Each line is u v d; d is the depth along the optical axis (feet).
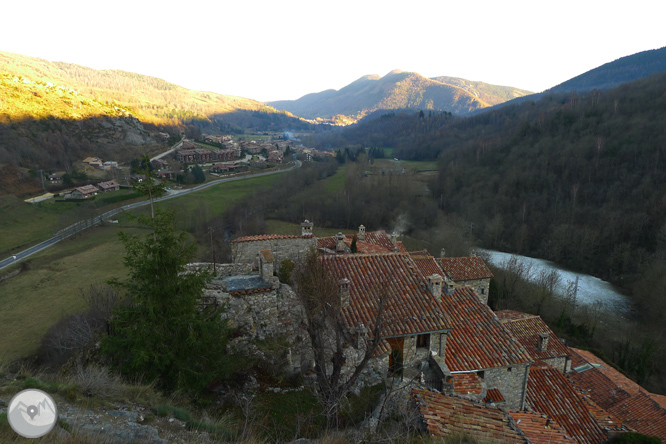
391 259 57.00
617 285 188.85
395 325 47.50
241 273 65.36
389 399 39.32
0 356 96.12
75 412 27.35
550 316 141.79
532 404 58.29
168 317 40.75
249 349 49.52
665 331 140.36
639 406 70.85
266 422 38.22
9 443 21.45
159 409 30.60
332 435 32.71
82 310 112.57
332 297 42.52
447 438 31.73
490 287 118.21
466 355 52.01
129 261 41.22
